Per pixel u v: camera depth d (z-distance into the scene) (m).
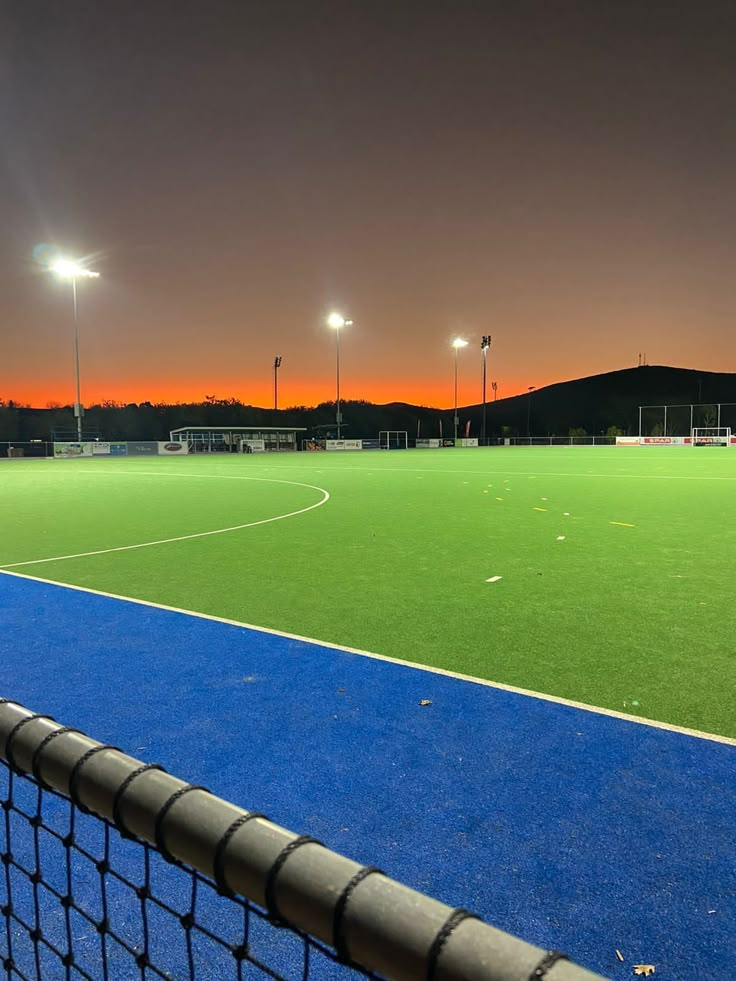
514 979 0.77
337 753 3.51
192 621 6.01
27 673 4.76
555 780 3.21
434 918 0.87
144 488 20.38
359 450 64.44
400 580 7.50
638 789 3.12
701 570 7.88
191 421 86.62
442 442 73.44
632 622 5.82
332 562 8.57
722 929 2.22
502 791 3.11
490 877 2.49
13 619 6.11
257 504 15.62
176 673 4.73
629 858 2.60
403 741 3.64
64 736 1.38
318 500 16.44
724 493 17.44
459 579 7.52
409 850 2.66
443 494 17.70
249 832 1.06
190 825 1.11
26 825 2.88
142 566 8.43
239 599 6.76
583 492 17.92
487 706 4.09
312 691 4.36
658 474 25.20
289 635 5.57
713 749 3.51
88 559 8.92
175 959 2.15
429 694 4.29
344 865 0.98
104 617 6.16
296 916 0.98
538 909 2.32
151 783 1.20
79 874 2.55
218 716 4.00
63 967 2.11
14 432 73.50
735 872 2.51
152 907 2.39
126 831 1.23
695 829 2.79
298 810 2.96
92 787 1.26
